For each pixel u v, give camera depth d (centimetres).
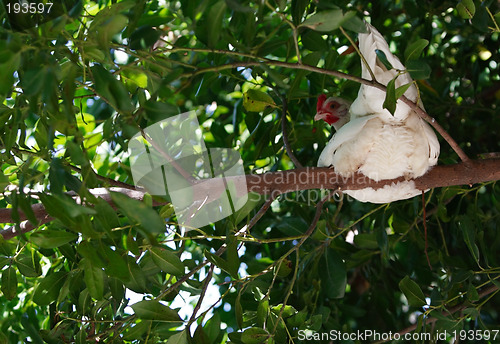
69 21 209
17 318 400
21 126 263
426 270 383
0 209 273
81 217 213
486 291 324
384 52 255
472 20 281
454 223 368
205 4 200
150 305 267
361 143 277
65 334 295
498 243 379
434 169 293
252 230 392
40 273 303
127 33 232
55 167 214
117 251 251
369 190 298
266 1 206
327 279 334
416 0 384
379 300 406
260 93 335
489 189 416
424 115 255
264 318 288
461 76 423
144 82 291
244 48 223
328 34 387
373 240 372
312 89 393
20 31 229
